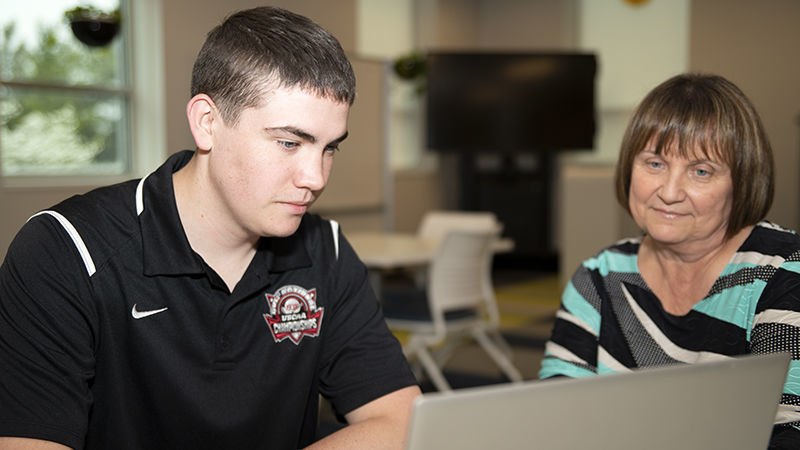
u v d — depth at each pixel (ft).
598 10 28.91
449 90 27.35
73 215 3.66
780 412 3.64
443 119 27.43
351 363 4.28
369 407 4.22
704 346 4.29
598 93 29.07
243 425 3.84
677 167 4.14
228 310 3.83
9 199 14.82
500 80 27.48
